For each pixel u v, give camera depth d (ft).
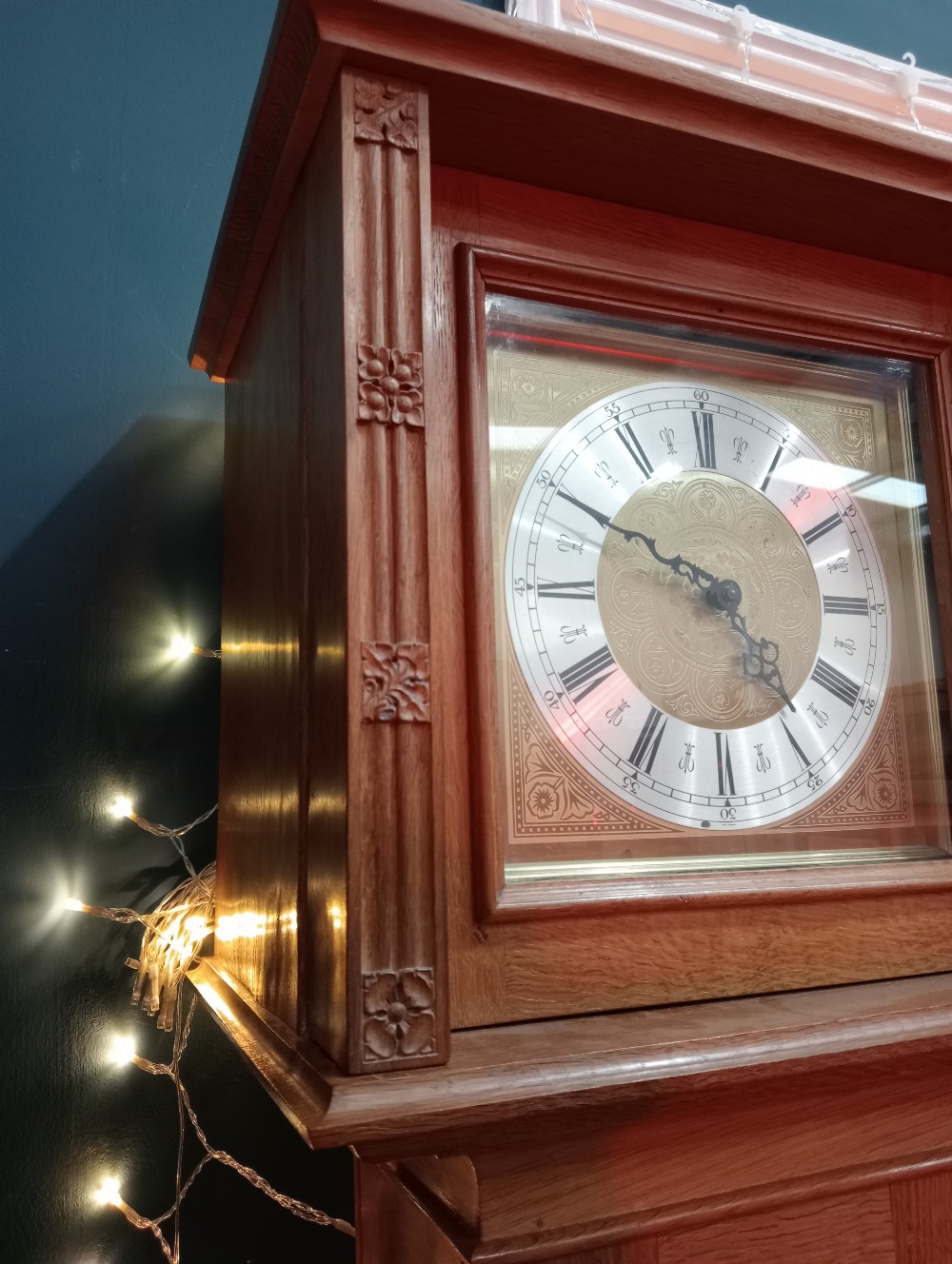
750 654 1.76
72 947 2.41
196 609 2.64
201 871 2.53
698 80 1.55
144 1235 2.37
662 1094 1.28
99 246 2.71
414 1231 1.90
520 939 1.44
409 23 1.40
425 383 1.38
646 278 1.73
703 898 1.54
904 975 1.69
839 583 1.86
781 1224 1.59
